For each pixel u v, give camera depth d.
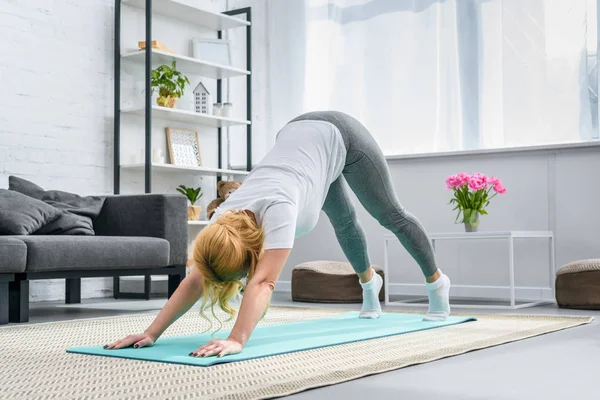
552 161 5.01
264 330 2.91
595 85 4.99
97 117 5.43
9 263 3.41
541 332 2.88
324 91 6.21
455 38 5.52
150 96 5.31
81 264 3.75
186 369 1.96
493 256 5.22
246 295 2.21
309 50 6.32
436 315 3.30
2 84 4.85
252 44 6.64
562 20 5.09
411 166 5.60
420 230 3.17
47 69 5.11
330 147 2.72
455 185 4.69
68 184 5.21
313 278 4.90
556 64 5.11
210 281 2.16
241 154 6.62
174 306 2.37
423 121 5.66
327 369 1.97
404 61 5.77
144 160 5.52
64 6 5.24
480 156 5.29
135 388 1.70
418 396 1.65
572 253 4.92
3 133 4.84
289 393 1.65
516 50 5.25
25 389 1.69
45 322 3.47
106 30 5.52
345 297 4.83
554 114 5.11
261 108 6.58
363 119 5.96
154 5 5.69
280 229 2.23
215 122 6.08
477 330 2.97
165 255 4.25
